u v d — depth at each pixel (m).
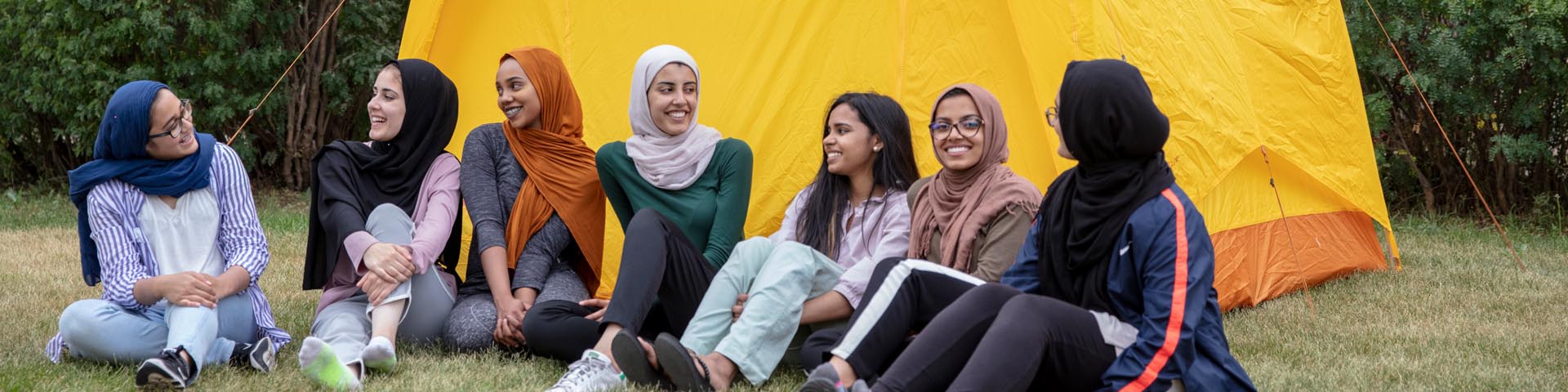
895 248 3.56
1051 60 4.24
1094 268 2.69
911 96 4.51
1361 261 5.54
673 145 3.91
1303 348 3.95
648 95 3.89
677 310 3.46
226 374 3.28
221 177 3.55
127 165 3.41
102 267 3.39
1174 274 2.52
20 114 9.01
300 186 9.48
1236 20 4.89
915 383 2.59
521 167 4.02
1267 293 4.88
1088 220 2.67
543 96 3.99
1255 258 4.86
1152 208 2.59
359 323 3.57
